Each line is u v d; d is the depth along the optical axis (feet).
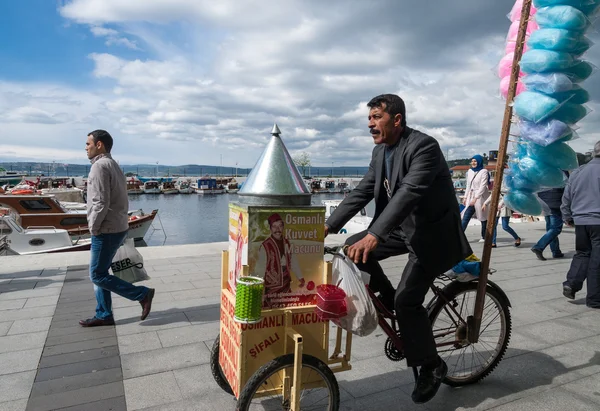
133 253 15.80
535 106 10.79
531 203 12.39
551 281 20.71
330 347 13.05
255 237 7.80
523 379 11.07
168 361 12.07
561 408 9.73
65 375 11.21
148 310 14.93
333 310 7.84
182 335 13.98
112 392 10.36
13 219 49.39
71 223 60.95
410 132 8.82
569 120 11.03
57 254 27.32
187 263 24.73
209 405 9.78
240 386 7.84
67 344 13.23
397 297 9.14
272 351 8.05
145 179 361.51
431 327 9.33
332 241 32.91
